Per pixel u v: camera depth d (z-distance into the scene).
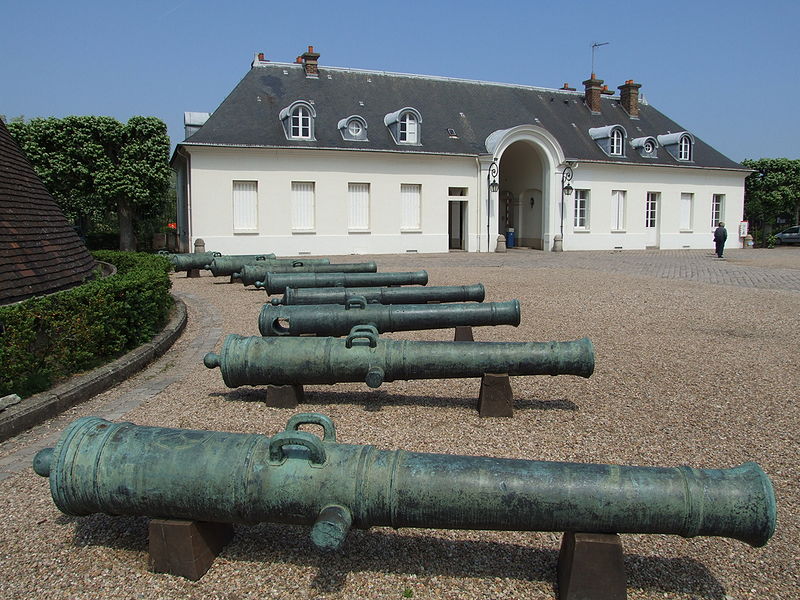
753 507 2.74
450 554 3.46
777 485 4.29
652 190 34.34
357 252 28.55
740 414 5.75
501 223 36.72
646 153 34.28
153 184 26.75
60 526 3.81
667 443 5.02
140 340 8.40
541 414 5.75
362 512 2.98
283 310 7.45
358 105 30.23
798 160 44.94
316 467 3.06
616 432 5.27
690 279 16.61
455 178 30.06
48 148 25.66
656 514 2.80
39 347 6.44
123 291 8.03
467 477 2.95
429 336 9.45
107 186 25.78
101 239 30.06
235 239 26.50
